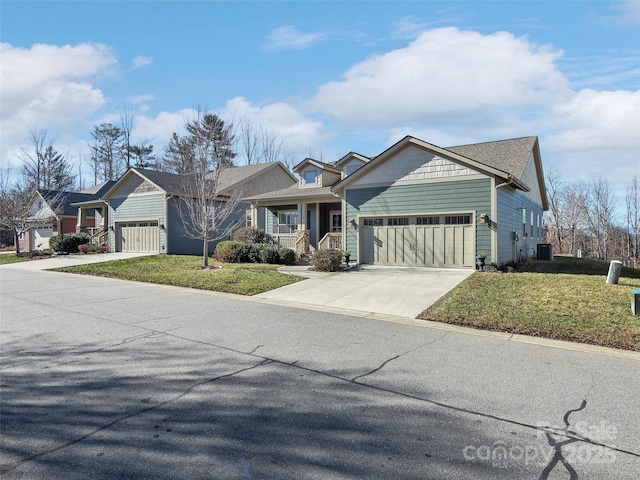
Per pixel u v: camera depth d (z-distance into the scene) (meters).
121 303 9.05
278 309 8.48
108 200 23.94
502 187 13.99
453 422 3.44
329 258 14.16
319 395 3.98
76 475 2.58
